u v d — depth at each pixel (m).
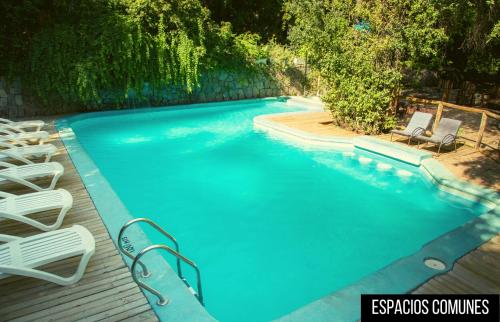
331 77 10.69
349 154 9.54
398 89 10.42
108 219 4.80
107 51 11.73
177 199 7.09
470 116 13.16
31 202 4.53
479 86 16.80
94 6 12.29
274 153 9.80
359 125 10.70
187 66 13.61
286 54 17.77
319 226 6.09
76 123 11.70
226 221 6.26
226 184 7.82
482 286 3.59
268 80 17.77
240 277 4.73
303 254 5.27
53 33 11.23
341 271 4.88
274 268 4.95
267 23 22.73
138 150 9.98
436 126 9.34
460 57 14.20
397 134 9.66
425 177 7.72
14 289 3.41
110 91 13.00
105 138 10.96
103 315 3.08
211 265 4.99
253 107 16.34
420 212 6.55
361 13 9.91
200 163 9.07
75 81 11.55
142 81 13.13
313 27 10.77
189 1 13.76
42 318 3.04
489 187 6.52
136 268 3.74
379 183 7.86
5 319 3.02
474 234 4.67
